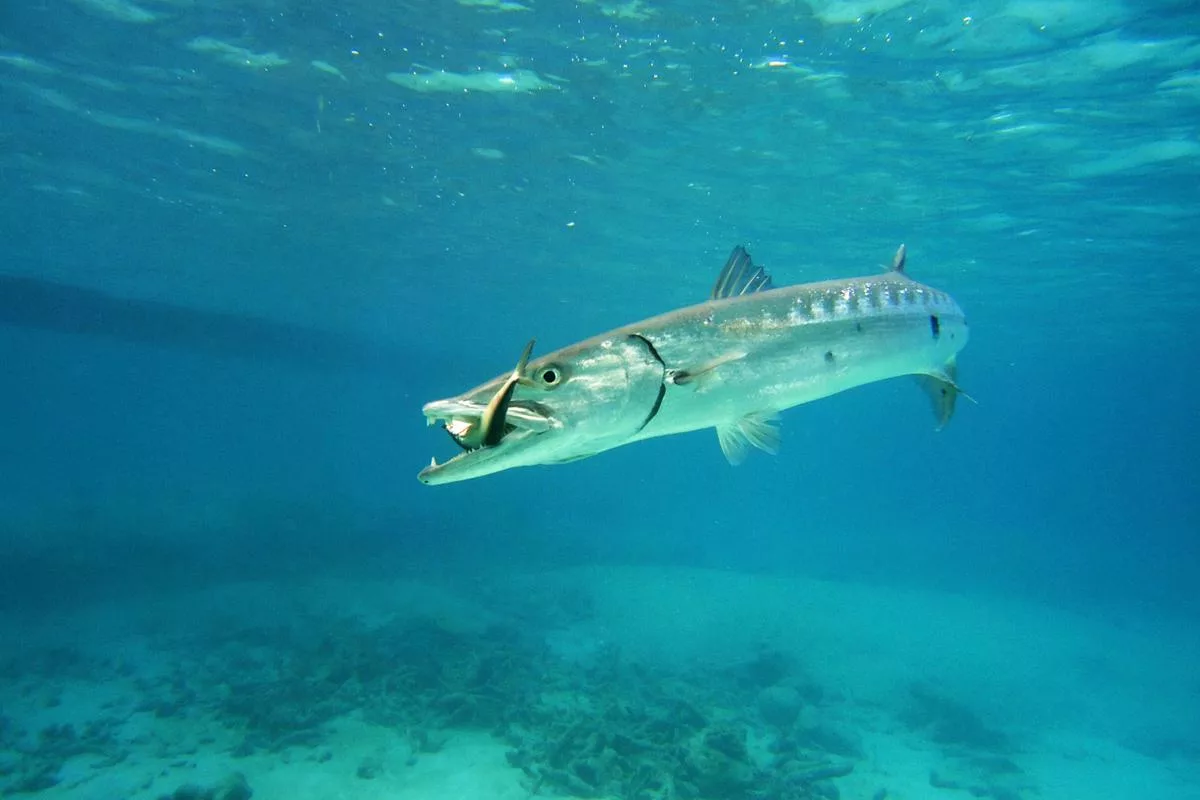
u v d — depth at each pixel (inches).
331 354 1268.5
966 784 373.4
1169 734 493.7
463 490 1343.5
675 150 557.3
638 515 1695.4
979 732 447.5
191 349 1098.7
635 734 339.9
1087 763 433.1
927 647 659.4
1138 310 1099.3
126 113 501.7
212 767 312.7
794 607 759.1
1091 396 2930.6
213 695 407.5
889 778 374.3
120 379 3644.2
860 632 682.2
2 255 956.6
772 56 411.5
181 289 1172.5
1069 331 1332.4
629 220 753.6
